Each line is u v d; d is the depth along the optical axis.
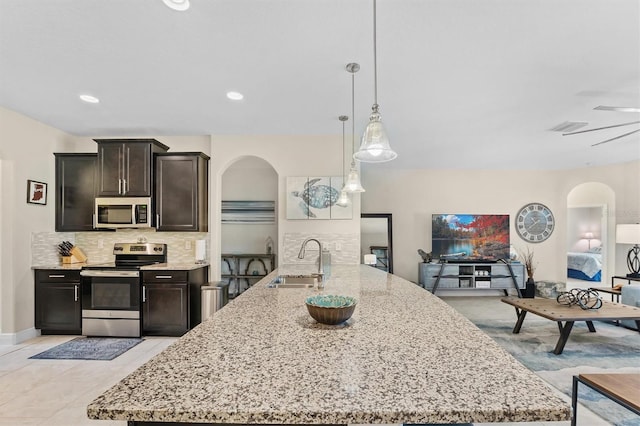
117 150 3.92
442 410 0.72
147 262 4.20
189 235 4.29
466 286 6.30
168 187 3.99
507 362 0.99
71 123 3.88
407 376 0.89
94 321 3.77
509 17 1.92
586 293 3.74
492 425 2.09
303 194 4.21
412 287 2.30
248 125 3.92
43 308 3.81
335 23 1.98
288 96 3.07
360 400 0.77
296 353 1.05
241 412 0.72
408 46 2.22
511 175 6.78
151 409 0.73
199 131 4.16
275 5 1.82
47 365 3.03
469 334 1.25
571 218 8.66
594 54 2.31
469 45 2.21
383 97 3.07
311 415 0.72
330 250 4.20
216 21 1.97
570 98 3.07
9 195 3.52
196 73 2.63
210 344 1.14
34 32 2.08
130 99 3.15
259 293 2.08
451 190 6.77
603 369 2.96
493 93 2.97
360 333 1.26
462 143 4.66
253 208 5.90
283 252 4.21
